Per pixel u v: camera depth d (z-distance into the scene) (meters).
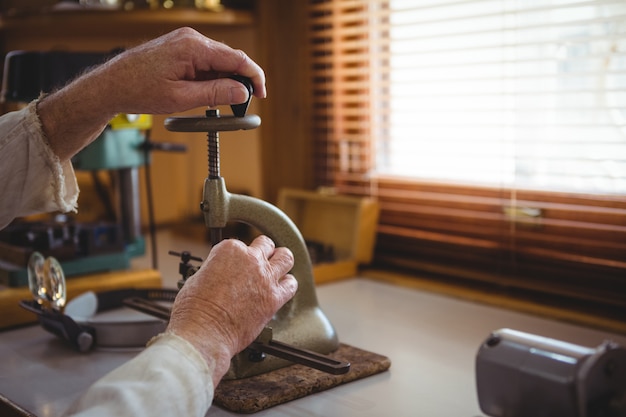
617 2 1.43
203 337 0.99
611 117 1.50
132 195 2.06
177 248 2.17
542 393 0.88
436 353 1.31
